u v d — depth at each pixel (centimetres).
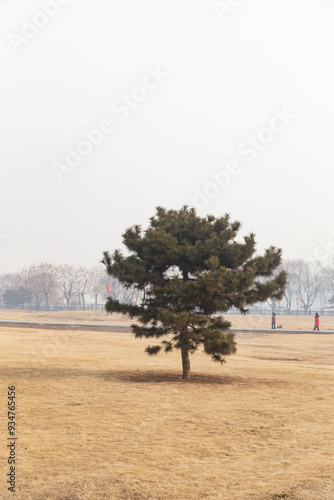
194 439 1274
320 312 14588
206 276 2088
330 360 3681
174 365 2888
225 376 2395
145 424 1424
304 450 1180
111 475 1002
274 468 1041
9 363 2708
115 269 2258
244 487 929
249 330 6069
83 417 1496
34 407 1617
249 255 2261
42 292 16175
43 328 5300
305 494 877
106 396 1816
